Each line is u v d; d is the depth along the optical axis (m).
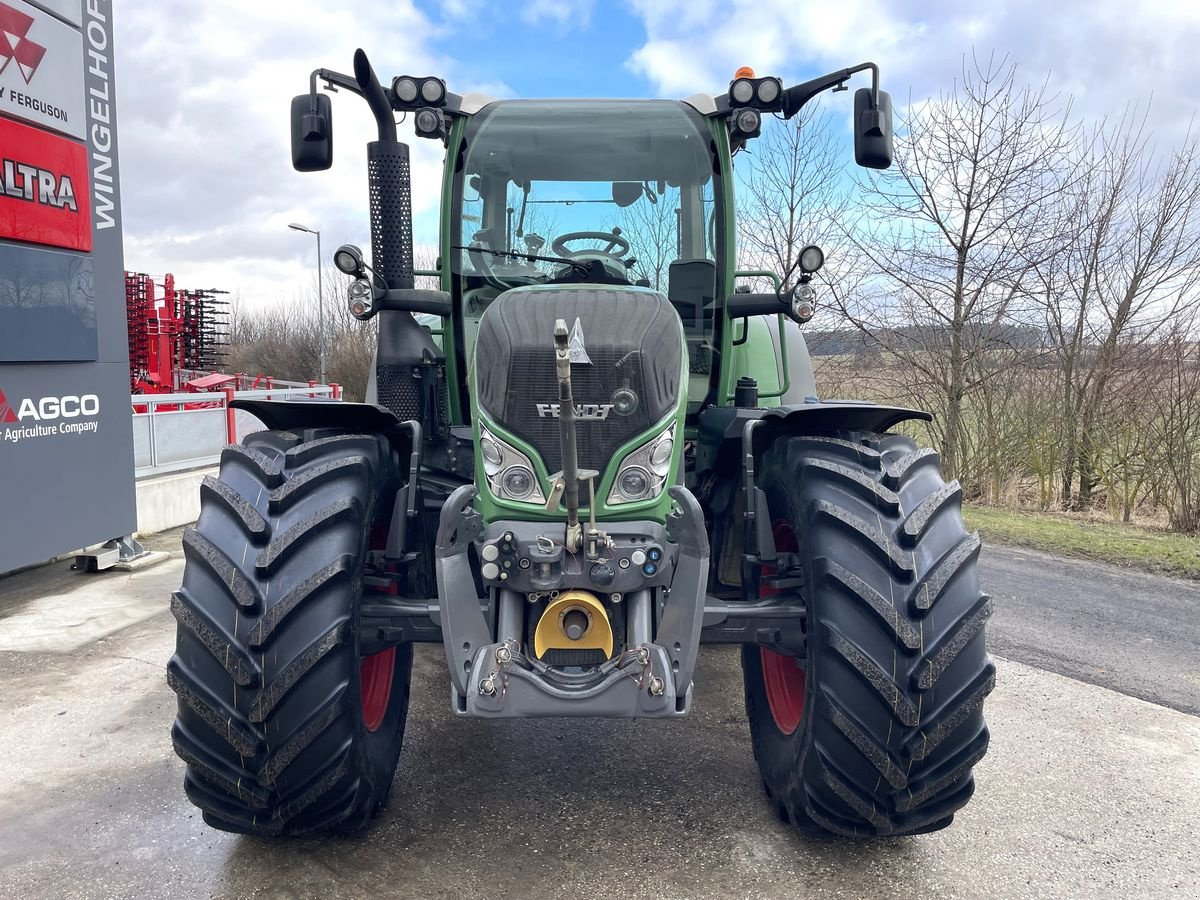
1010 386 10.15
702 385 3.42
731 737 3.37
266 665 2.16
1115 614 5.21
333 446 2.44
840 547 2.30
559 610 2.34
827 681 2.27
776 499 2.70
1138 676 4.12
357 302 3.05
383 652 2.86
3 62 4.95
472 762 3.15
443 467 3.31
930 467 2.50
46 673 4.13
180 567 6.31
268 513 2.27
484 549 2.35
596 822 2.71
